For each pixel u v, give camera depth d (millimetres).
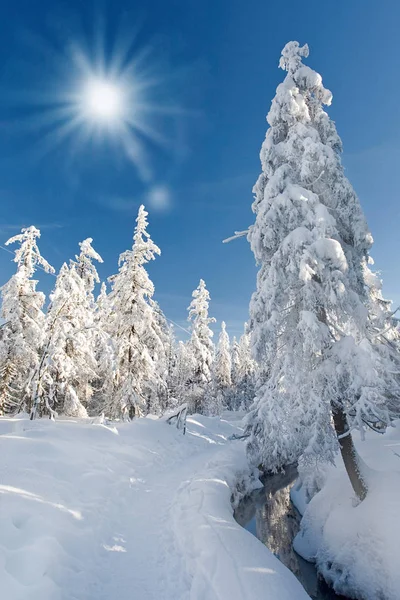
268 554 7312
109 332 22469
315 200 10250
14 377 21422
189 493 10547
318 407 9195
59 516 7371
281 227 10945
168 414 24031
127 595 5828
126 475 11859
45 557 5762
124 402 20969
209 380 34000
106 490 9984
